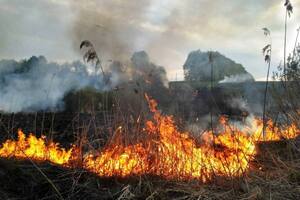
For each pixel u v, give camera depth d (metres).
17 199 3.35
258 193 3.30
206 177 3.79
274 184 3.48
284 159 4.00
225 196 3.36
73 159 4.27
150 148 4.23
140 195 3.46
